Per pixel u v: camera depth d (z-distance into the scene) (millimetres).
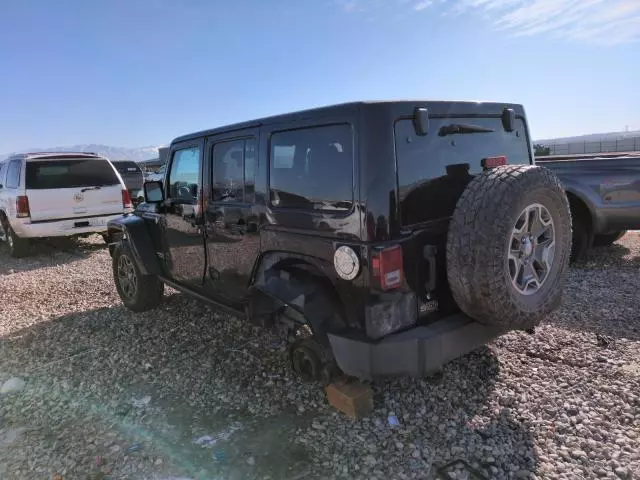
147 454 2877
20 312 5887
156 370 4000
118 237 5824
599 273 6121
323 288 2949
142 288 5332
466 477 2553
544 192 2850
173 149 4562
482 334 3037
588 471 2555
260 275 3549
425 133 2857
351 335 2822
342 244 2803
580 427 2918
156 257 5117
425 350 2738
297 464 2723
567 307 4922
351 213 2734
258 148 3373
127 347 4512
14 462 2873
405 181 2799
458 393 3365
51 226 8969
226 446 2922
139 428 3166
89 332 4980
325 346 2943
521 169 2830
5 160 10273
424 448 2805
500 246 2619
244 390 3592
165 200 4695
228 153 3727
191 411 3350
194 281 4477
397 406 3240
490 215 2633
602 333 4234
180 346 4453
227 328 4828
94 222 9352
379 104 2707
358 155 2684
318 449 2850
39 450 2979
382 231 2682
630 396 3199
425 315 2949
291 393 3500
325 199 2898
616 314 4664
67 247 10508
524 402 3227
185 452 2883
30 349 4621
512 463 2643
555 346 4012
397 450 2803
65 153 9562
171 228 4691
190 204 4301
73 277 7652
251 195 3498
